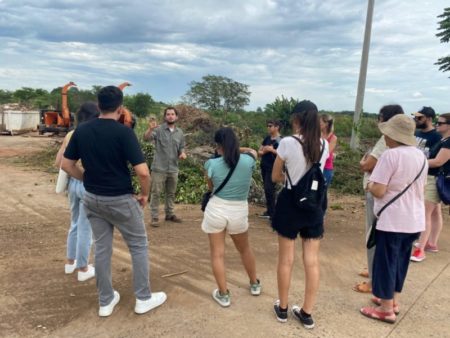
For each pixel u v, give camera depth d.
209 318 3.81
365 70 13.38
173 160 6.70
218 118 16.23
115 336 3.50
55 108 29.73
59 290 4.27
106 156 3.49
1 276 4.56
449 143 4.95
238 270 4.98
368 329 3.72
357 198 9.22
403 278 3.90
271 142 6.92
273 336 3.55
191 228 6.65
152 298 3.94
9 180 10.18
